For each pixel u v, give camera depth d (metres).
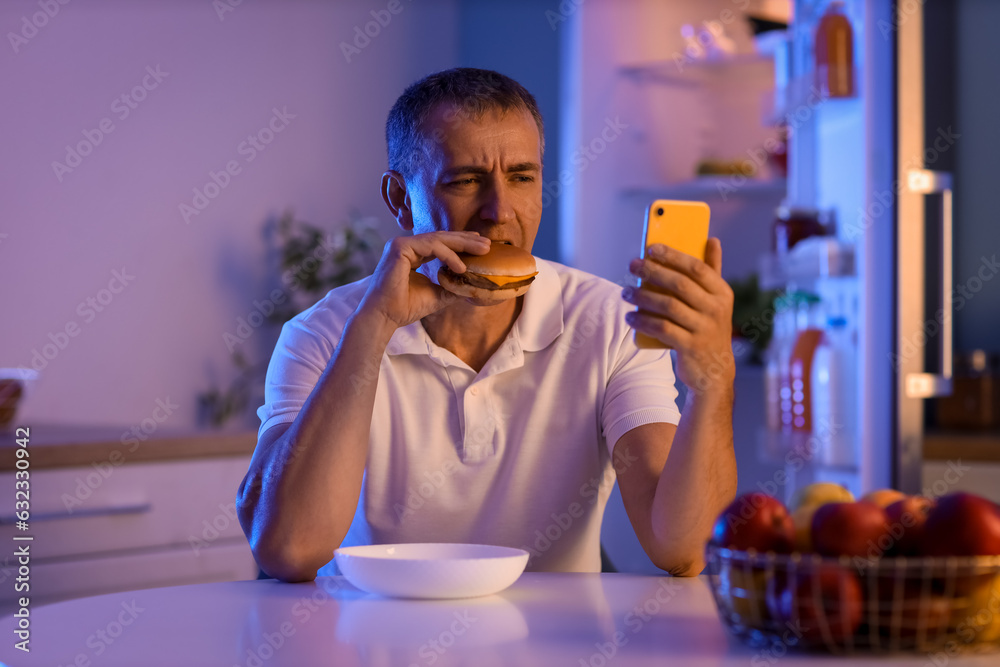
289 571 1.04
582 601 0.90
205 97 3.14
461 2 4.08
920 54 2.00
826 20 2.12
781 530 0.72
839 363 2.14
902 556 0.70
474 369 1.32
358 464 1.08
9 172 2.62
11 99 2.64
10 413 2.15
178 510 2.02
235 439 2.13
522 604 0.89
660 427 1.20
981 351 2.90
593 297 1.34
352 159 3.63
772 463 2.98
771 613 0.69
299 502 1.04
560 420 1.29
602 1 3.02
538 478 1.28
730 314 0.96
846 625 0.66
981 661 0.67
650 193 3.05
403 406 1.28
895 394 1.99
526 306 1.30
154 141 2.99
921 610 0.65
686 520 1.04
